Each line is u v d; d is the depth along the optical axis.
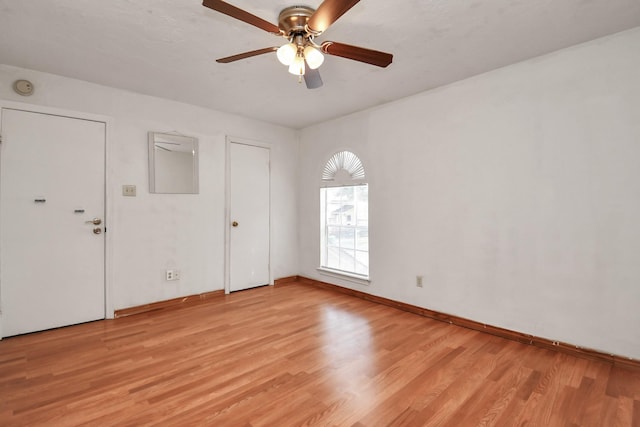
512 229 2.69
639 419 1.67
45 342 2.62
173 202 3.62
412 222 3.39
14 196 2.73
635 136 2.15
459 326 2.99
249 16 1.62
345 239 4.24
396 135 3.54
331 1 1.43
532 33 2.19
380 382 2.02
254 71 2.82
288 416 1.69
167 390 1.92
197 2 1.85
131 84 3.12
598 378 2.06
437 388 1.95
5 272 2.70
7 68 2.70
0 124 2.67
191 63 2.66
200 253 3.83
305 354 2.40
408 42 2.30
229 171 4.08
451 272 3.08
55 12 1.95
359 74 2.85
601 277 2.28
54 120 2.91
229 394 1.88
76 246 3.02
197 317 3.23
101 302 3.15
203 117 3.84
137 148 3.36
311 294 4.10
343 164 4.21
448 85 3.08
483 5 1.88
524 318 2.62
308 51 1.82
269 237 4.54
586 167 2.33
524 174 2.62
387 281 3.63
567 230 2.41
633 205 2.16
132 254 3.33
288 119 4.33
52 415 1.69
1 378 2.05
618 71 2.20
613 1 1.84
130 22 2.06
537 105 2.54
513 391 1.92
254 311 3.42
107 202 3.17
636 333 2.15
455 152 3.04
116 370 2.16
